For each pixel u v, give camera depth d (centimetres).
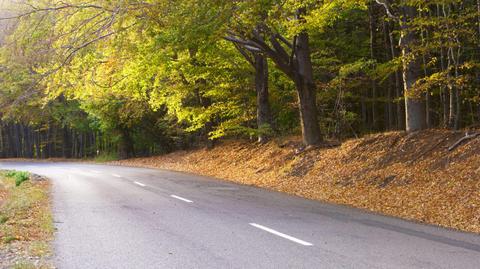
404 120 2833
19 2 1583
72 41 1584
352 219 1113
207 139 3441
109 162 4591
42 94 1833
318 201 1452
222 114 3081
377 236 910
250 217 1139
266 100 2775
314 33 2372
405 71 1728
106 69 1995
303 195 1650
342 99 2605
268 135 2825
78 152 6425
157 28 1639
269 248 807
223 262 715
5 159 6456
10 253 780
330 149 2066
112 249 809
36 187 1980
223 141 3538
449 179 1355
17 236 912
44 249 805
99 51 1691
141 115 4231
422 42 1677
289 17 1870
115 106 4175
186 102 3397
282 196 1577
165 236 916
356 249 797
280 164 2223
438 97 2772
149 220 1100
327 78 2956
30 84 1611
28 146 6844
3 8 1580
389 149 1744
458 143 1523
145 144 5047
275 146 2588
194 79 2817
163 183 2061
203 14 1452
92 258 747
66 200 1493
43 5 1608
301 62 2170
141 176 2489
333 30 2836
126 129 4784
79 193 1698
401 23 1614
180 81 2856
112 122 4453
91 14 1673
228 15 1450
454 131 1631
